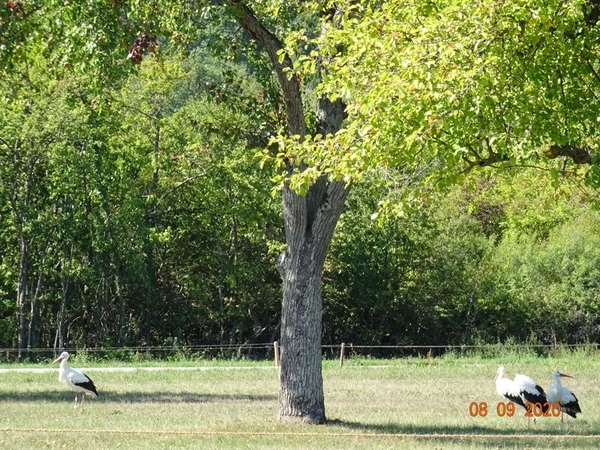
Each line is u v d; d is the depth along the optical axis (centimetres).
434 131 2261
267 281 9306
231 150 8450
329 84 2469
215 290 9338
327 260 9094
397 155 2309
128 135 8631
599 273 8919
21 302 8144
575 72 2484
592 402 4191
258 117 3441
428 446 2783
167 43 3859
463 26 2288
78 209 8125
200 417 3522
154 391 4681
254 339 9175
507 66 2330
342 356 6488
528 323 9169
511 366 6253
